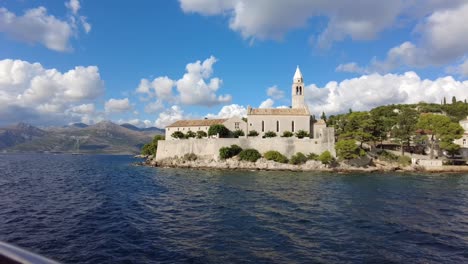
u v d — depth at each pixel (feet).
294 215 108.06
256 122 393.29
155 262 66.33
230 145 350.23
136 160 599.57
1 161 503.61
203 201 133.90
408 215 108.88
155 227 92.43
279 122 392.68
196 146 367.86
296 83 419.74
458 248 75.87
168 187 179.73
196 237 83.15
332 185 191.52
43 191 160.66
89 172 289.33
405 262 67.15
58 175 255.91
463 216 107.86
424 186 188.55
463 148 346.33
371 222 99.14
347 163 317.22
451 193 159.33
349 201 134.92
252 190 167.02
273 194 153.17
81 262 66.03
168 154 390.63
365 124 328.29
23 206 119.85
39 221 97.71
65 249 73.36
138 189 171.22
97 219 101.40
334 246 76.79
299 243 78.74
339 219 102.83
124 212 112.06
